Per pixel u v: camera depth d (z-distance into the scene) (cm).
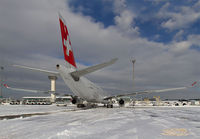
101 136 567
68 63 2180
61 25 2123
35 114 1408
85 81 2288
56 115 1344
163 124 861
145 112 1748
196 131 670
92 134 599
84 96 2373
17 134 603
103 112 1675
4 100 7419
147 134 602
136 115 1371
